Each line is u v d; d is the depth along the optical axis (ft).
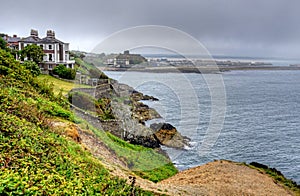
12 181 19.60
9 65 56.39
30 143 28.04
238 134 128.26
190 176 63.93
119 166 44.39
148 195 35.42
